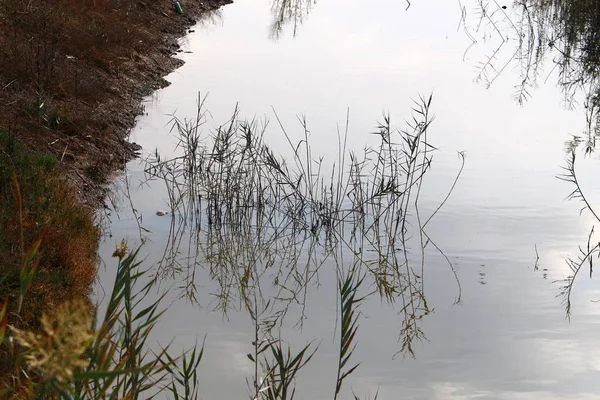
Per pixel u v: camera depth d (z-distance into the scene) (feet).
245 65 58.95
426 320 27.17
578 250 32.78
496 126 46.65
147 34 60.70
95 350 13.83
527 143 44.06
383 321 27.20
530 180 39.42
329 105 49.03
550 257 32.19
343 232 35.04
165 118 46.60
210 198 35.40
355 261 32.63
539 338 25.63
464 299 28.76
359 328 26.61
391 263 31.96
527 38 67.41
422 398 21.90
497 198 37.58
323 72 57.26
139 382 15.87
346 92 51.93
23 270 13.46
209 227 35.09
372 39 67.67
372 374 23.32
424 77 56.08
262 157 37.55
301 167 39.32
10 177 30.73
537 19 72.74
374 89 52.75
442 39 67.62
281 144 42.09
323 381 22.82
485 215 35.94
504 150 43.04
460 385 22.71
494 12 76.33
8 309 22.85
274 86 53.31
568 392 22.39
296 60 60.64
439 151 42.47
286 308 28.35
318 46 65.31
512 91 53.47
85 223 31.12
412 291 29.63
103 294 28.07
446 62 60.39
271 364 23.58
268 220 35.88
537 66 60.03
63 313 11.15
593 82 56.44
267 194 36.88
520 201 37.24
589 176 39.96
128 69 52.90
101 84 47.65
